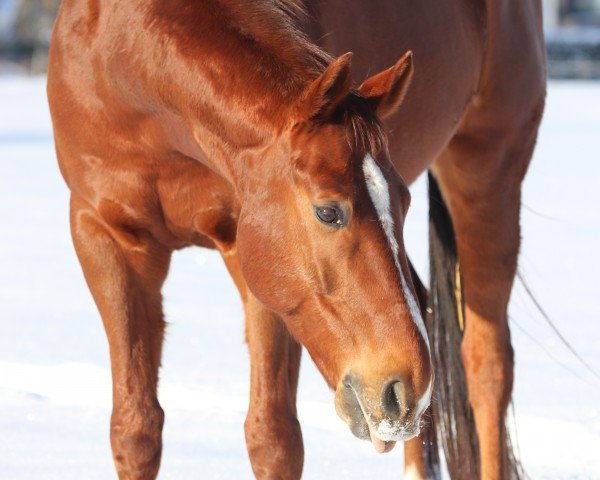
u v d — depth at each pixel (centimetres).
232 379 951
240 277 619
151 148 597
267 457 606
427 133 725
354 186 480
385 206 483
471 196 795
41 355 1012
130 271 636
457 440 782
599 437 823
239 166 531
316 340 504
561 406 901
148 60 568
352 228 481
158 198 617
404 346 476
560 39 5972
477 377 778
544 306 1246
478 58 772
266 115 516
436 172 815
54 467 744
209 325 1136
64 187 2200
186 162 598
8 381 930
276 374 608
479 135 788
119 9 588
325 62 543
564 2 7900
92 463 755
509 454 766
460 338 802
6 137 3061
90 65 605
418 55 702
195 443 805
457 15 748
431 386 481
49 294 1278
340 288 488
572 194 2075
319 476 750
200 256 1548
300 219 494
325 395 920
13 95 4612
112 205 620
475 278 795
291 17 568
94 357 1010
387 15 682
